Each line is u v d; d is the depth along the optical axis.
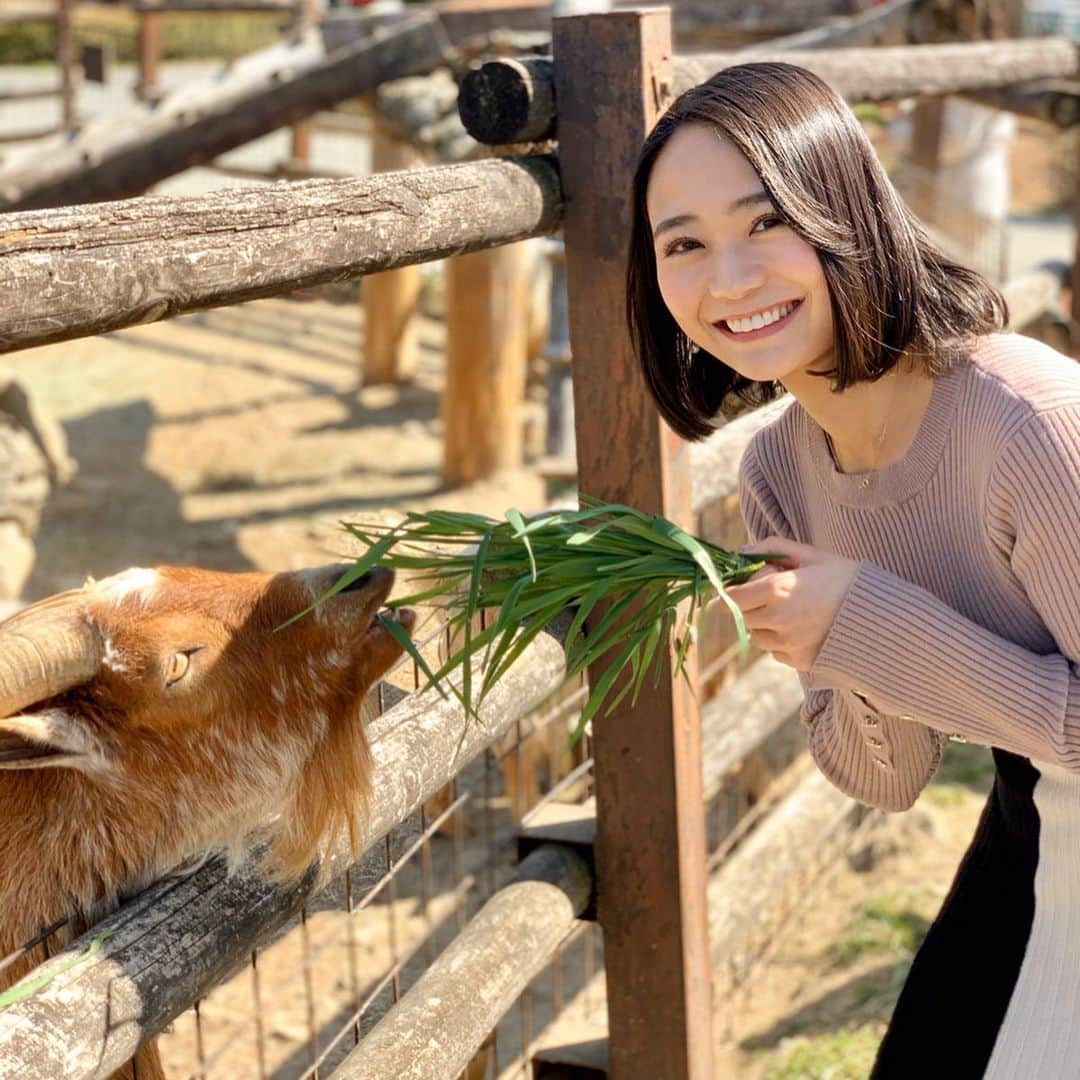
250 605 2.30
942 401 2.05
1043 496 1.92
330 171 11.16
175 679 2.23
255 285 2.03
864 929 4.57
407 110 7.57
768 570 2.09
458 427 8.95
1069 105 7.50
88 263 1.77
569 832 3.15
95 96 17.81
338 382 11.10
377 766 2.45
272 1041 4.31
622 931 3.12
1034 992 2.18
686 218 2.01
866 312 1.97
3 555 7.30
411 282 10.80
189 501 8.95
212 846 2.29
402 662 2.66
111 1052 1.85
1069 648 1.98
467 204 2.47
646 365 2.34
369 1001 2.68
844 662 2.00
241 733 2.28
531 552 1.99
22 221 1.72
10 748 2.15
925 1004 2.36
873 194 1.99
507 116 2.70
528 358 10.38
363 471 9.36
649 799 3.03
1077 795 2.15
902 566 2.16
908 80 5.00
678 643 2.23
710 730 4.13
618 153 2.74
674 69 3.02
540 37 7.52
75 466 9.46
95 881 2.28
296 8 13.77
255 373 11.30
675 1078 3.16
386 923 4.84
